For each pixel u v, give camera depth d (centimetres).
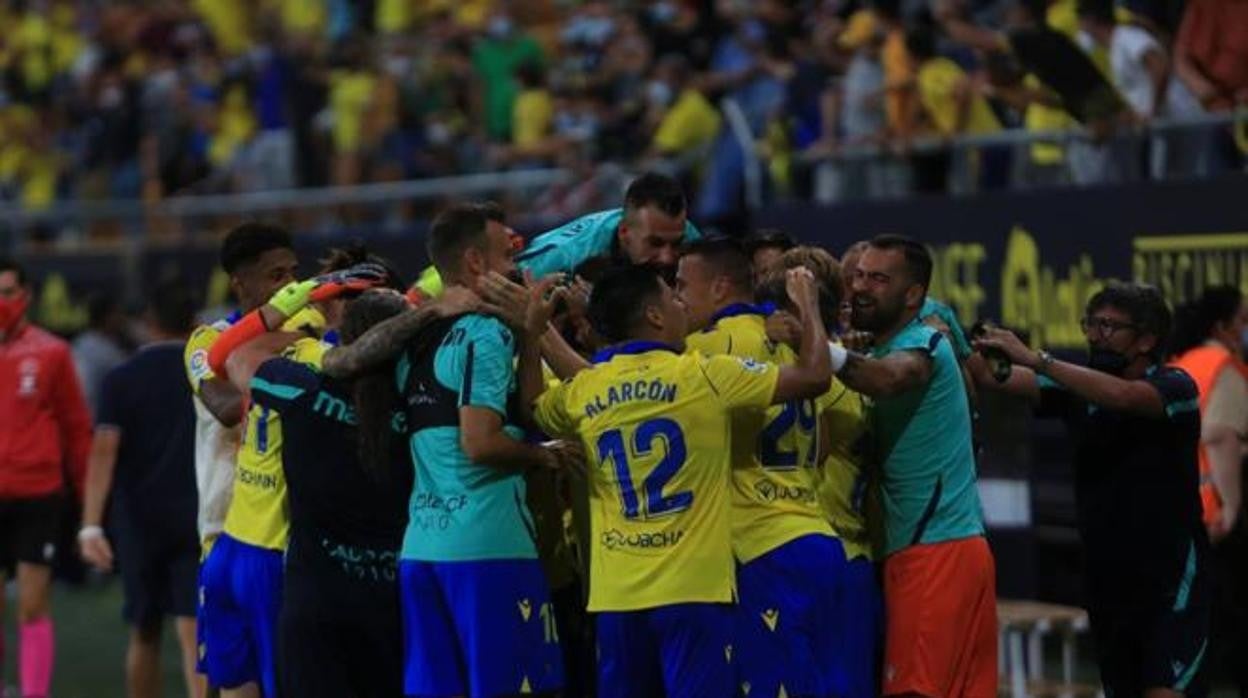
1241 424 3619
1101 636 3131
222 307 6538
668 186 3078
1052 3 4959
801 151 5231
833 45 5425
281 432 2991
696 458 2800
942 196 4678
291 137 7200
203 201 6912
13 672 4812
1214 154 4350
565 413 2867
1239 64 4450
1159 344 3120
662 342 2852
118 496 3959
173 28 8625
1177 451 3070
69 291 7050
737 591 2859
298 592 2934
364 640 2942
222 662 3212
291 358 3061
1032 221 4497
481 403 2795
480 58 6806
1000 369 2994
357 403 2892
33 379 4262
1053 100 4531
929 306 3119
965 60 5162
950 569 2923
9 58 9112
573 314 3062
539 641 2853
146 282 6800
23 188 8488
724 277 2969
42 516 4241
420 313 2847
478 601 2816
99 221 7394
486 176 6284
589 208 5728
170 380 3953
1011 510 4556
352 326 2938
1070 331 4412
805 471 2908
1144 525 3062
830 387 2847
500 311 2841
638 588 2811
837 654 2873
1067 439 4728
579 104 6306
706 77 5775
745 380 2786
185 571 3916
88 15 9138
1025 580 4528
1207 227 4184
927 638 2917
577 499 2997
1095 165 4512
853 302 2953
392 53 7125
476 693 2816
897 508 2952
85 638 5200
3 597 4375
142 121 7956
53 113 8675
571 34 6769
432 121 6831
